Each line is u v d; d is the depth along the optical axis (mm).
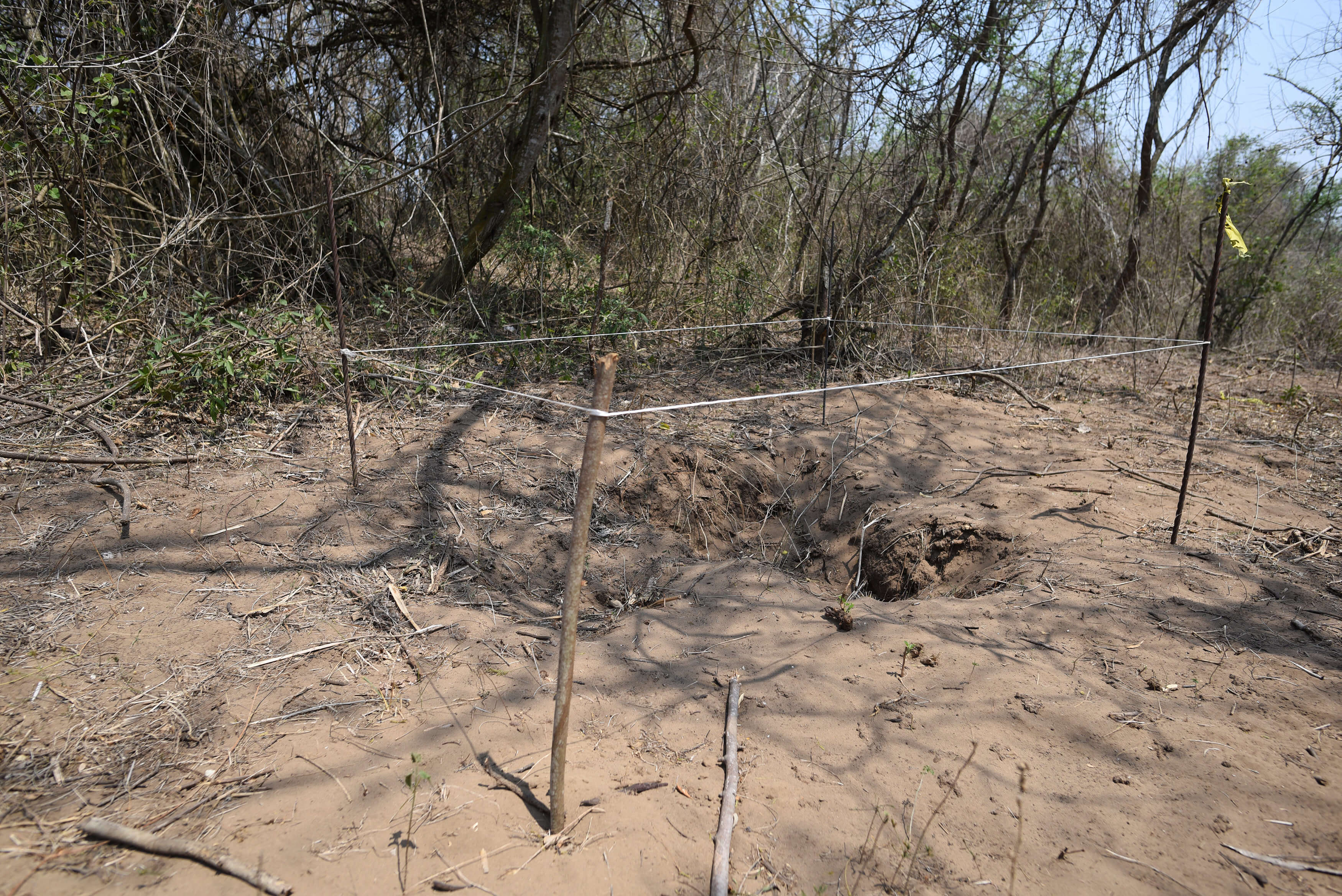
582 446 4828
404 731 2562
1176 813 2346
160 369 4637
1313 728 2688
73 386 4707
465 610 3324
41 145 5164
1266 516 4367
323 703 2664
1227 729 2676
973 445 5414
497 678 2873
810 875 2143
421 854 2105
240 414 4703
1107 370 7996
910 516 4418
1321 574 3719
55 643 2801
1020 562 3881
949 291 7523
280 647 2924
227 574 3301
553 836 2184
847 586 4441
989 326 8008
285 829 2160
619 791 2375
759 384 6297
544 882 2059
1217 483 4836
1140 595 3479
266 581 3287
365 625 3117
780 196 8875
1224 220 3684
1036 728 2686
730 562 4039
